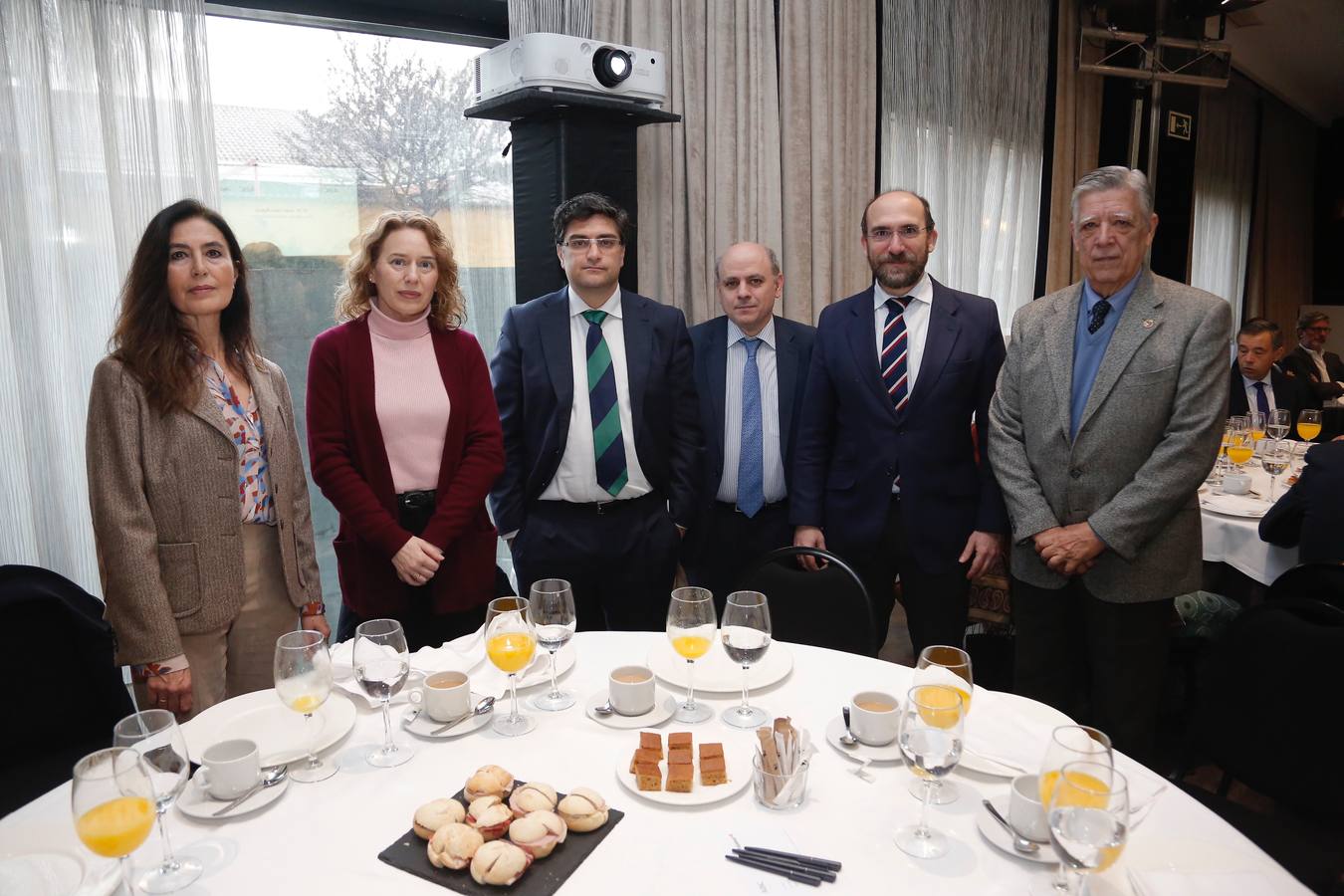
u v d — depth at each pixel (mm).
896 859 1022
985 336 2441
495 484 2484
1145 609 2125
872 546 2471
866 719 1257
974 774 1210
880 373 2453
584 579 2453
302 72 2951
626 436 2422
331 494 2074
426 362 2146
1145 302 2088
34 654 1718
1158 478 2020
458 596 2156
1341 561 2434
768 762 1137
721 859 1024
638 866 1012
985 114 4777
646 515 2488
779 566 2072
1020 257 5246
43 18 2309
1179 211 5941
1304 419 3760
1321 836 1859
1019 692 2320
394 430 2102
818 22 3750
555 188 2717
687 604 1337
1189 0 5047
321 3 2855
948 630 2490
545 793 1090
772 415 2686
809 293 3867
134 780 911
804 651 1623
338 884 987
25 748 1708
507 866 968
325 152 3027
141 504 1762
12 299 2326
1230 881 957
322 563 3236
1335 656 1514
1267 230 8312
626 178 2820
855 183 4051
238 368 1962
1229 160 7555
